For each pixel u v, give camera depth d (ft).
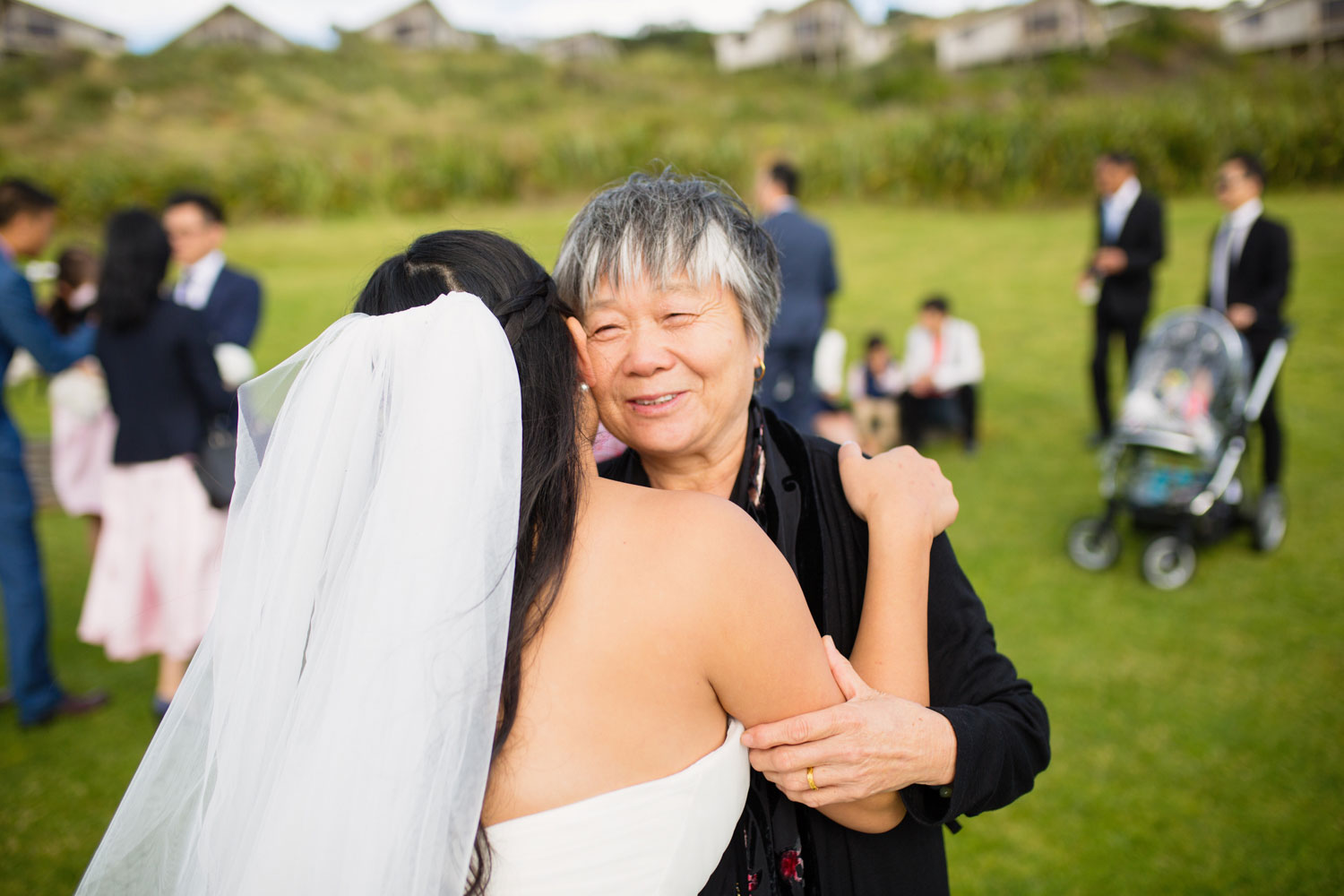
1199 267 37.06
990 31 177.78
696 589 2.91
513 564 2.90
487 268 3.37
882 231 53.67
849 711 3.24
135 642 10.65
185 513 10.41
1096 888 7.79
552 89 155.12
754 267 3.84
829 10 205.77
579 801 2.88
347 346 3.21
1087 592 13.32
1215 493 13.44
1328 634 11.77
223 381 10.52
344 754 2.77
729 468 4.11
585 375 3.71
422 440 2.96
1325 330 27.66
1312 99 71.56
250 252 54.13
